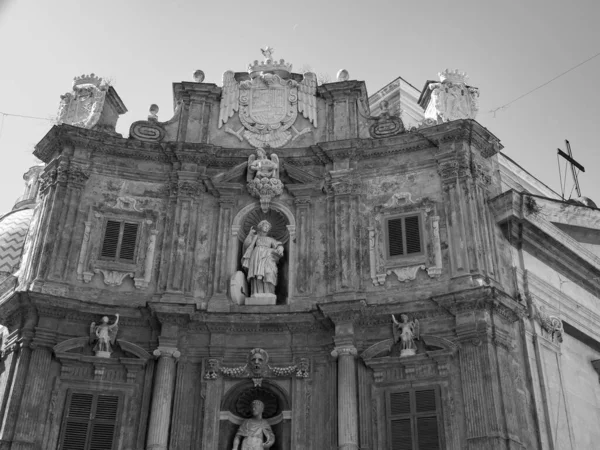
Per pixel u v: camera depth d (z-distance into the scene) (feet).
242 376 76.48
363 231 83.20
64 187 83.87
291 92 92.12
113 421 74.08
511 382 72.69
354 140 85.97
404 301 76.89
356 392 74.33
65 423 73.15
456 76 90.63
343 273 79.71
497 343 73.00
